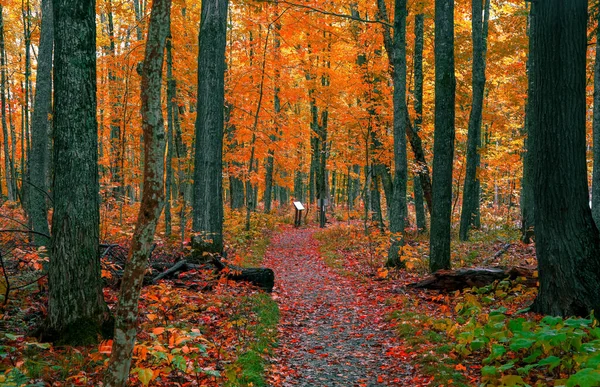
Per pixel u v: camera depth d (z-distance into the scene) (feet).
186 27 51.26
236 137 59.36
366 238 43.65
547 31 19.58
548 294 19.86
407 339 21.75
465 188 55.11
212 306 24.75
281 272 43.27
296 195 123.65
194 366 14.88
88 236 18.21
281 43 62.49
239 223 62.80
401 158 39.70
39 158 28.43
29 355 16.05
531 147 50.93
